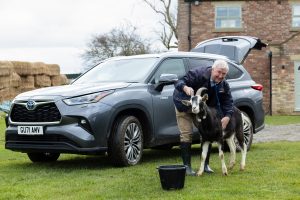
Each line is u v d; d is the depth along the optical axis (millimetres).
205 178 7238
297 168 8000
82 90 8273
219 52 15914
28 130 8195
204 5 26281
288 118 22438
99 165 8828
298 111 25750
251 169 7953
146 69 9156
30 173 8039
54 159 9508
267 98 26062
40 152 8484
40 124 8117
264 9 26203
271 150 10406
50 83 32375
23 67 28719
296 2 26094
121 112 8477
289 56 25734
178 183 6441
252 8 26188
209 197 5961
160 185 6762
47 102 8109
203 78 7449
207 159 7711
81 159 9719
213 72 7355
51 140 8070
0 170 8383
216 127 7191
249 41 16250
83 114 7973
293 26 26094
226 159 9250
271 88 25844
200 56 10047
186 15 26375
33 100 8211
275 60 25734
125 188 6594
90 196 6195
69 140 7953
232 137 7750
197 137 9609
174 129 9180
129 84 8703
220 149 7398
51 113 8102
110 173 7824
